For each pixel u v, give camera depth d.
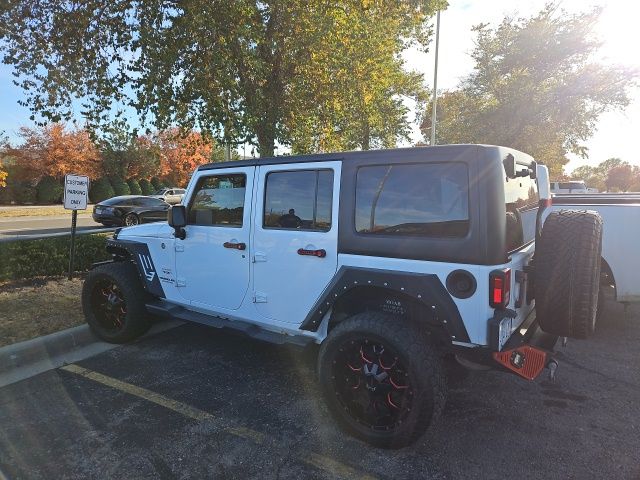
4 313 5.11
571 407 3.40
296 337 3.43
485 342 2.57
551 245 2.76
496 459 2.74
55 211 27.25
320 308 3.11
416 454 2.80
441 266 2.66
